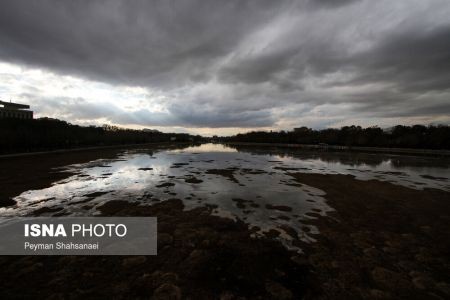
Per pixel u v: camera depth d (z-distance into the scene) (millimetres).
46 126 51344
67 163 27172
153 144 86562
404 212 10875
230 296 4973
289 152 55562
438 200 13055
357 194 14383
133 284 5344
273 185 16953
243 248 7176
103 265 6141
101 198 12844
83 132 59531
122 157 36969
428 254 6875
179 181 18094
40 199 12414
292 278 5641
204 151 58031
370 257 6668
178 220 9586
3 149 32844
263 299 4902
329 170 25500
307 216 10250
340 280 5555
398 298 4957
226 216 10148
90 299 4820
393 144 65312
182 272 5855
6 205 11305
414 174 22922
